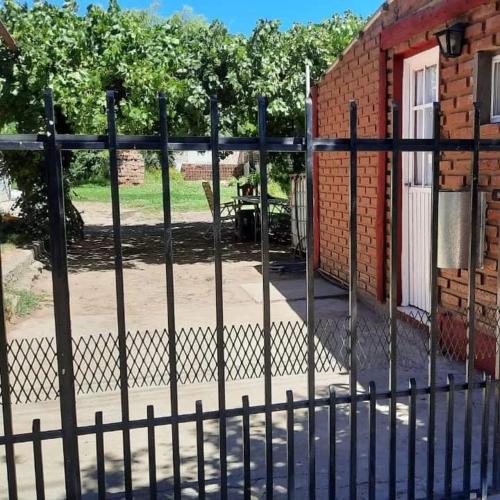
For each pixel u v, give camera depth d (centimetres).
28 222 1101
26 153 1061
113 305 739
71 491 249
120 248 241
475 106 266
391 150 261
